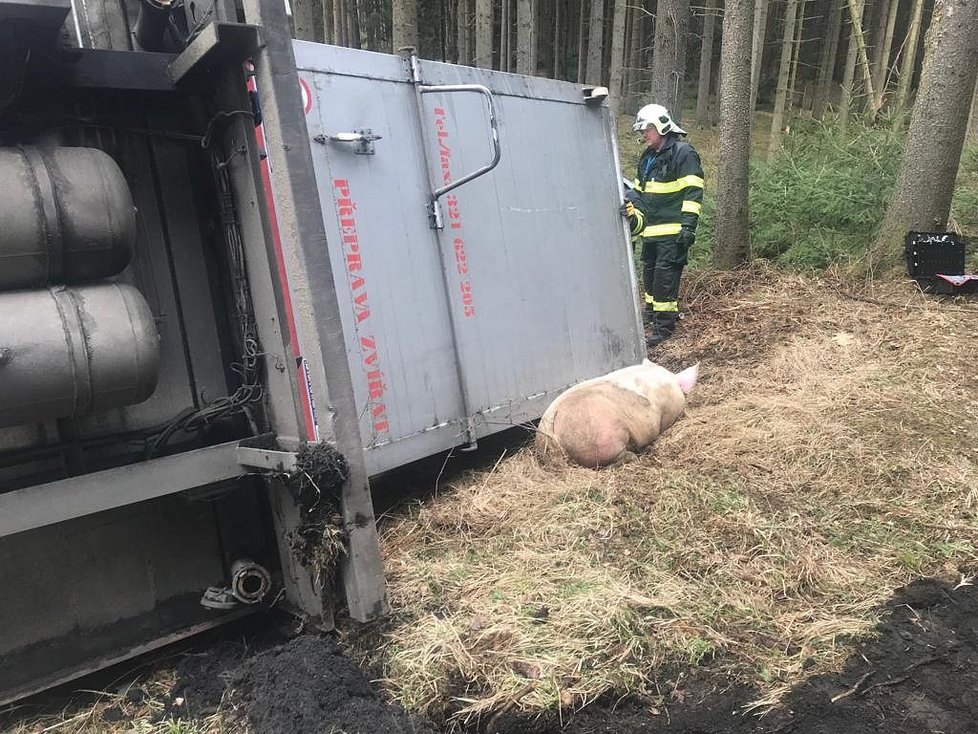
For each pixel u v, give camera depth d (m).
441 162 4.19
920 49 19.66
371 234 3.76
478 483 4.17
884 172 8.37
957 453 4.16
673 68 10.42
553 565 3.26
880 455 4.16
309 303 2.55
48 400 2.21
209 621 2.90
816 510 3.65
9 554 2.49
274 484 2.90
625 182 6.86
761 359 6.02
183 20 2.80
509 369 4.59
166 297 2.87
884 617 2.88
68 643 2.61
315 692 2.44
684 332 6.98
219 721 2.49
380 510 3.90
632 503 3.72
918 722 2.37
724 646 2.73
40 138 2.57
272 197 2.64
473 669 2.60
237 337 3.04
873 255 7.29
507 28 18.44
